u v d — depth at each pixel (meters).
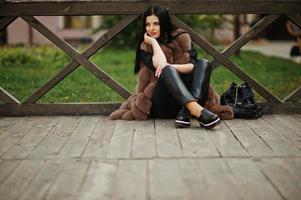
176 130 3.86
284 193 2.56
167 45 4.22
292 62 9.51
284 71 8.08
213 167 2.96
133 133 3.78
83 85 6.64
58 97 5.75
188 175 2.82
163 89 4.07
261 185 2.67
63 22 16.09
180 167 2.96
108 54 11.44
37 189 2.64
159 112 4.21
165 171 2.89
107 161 3.09
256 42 16.97
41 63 9.11
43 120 4.33
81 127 4.02
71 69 4.47
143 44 4.28
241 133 3.77
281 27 19.00
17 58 9.07
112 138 3.65
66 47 4.42
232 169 2.93
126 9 4.37
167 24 4.23
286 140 3.58
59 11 4.40
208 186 2.65
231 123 4.12
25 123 4.22
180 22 4.39
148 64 4.20
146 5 4.36
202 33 12.19
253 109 4.29
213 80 7.07
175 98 3.93
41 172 2.91
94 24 16.33
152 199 2.48
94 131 3.88
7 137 3.74
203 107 4.20
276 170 2.91
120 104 4.51
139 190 2.60
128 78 7.56
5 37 10.62
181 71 4.05
